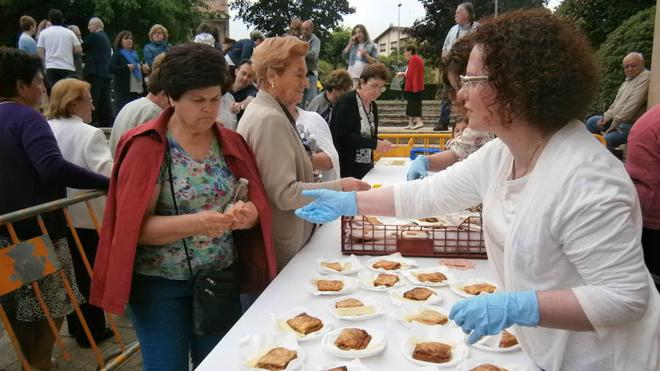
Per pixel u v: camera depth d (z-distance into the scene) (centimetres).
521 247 107
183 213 179
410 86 1026
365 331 140
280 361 125
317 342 141
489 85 106
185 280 182
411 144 618
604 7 1064
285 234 213
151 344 182
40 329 269
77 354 315
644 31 801
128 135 174
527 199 107
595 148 104
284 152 201
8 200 251
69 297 266
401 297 166
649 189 246
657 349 106
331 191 169
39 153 249
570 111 103
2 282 203
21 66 254
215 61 168
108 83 891
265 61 214
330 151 346
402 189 161
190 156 179
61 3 1866
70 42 829
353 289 174
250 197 191
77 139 294
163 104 321
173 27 2012
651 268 250
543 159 108
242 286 207
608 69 820
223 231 168
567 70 99
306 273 192
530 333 119
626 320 97
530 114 104
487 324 102
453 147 257
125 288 165
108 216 176
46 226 262
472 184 147
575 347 111
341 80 489
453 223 210
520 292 104
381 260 198
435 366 125
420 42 2141
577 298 98
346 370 122
